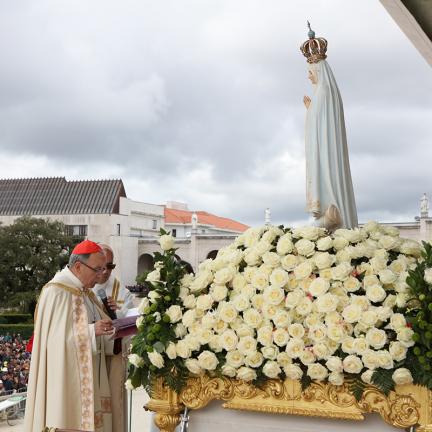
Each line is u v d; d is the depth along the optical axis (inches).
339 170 181.6
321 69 187.9
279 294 152.4
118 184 2925.7
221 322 159.2
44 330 193.6
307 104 191.6
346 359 143.3
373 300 146.9
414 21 223.0
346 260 152.9
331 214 173.6
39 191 3014.3
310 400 150.9
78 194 2945.4
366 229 163.2
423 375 140.6
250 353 152.2
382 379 142.1
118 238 2812.5
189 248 2657.5
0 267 2176.4
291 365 148.4
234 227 3754.9
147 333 164.9
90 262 199.9
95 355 205.8
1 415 631.8
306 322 151.3
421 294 141.6
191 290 166.4
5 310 2253.9
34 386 193.3
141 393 590.9
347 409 147.6
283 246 155.9
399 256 157.3
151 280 168.1
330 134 182.4
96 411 203.6
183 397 164.6
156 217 3147.1
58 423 187.3
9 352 1111.6
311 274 155.3
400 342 141.6
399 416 144.3
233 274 162.2
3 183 3083.2
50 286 197.9
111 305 229.1
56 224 2311.8
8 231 2225.6
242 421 160.2
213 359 156.0
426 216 1985.7
